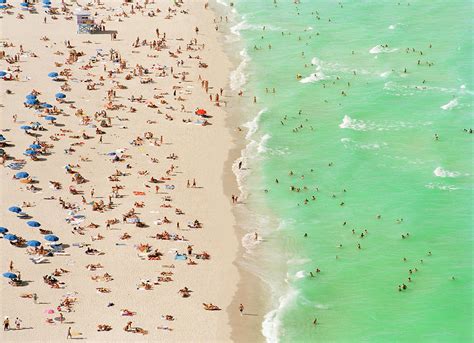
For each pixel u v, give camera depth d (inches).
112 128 4426.7
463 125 4471.0
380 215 3742.6
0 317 3011.8
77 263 3336.6
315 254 3491.6
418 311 3129.9
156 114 4613.7
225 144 4362.7
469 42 5531.5
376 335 3011.8
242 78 5142.7
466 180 3976.4
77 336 2930.6
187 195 3887.8
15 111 4534.9
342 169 4114.2
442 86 4913.9
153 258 3395.7
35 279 3230.8
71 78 4975.4
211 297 3198.8
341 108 4717.0
